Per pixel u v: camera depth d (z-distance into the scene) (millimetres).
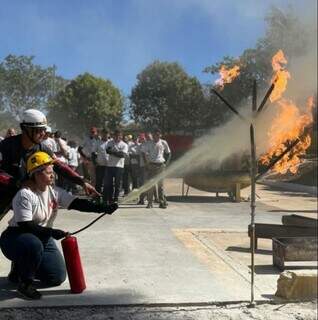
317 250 6430
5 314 4867
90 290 5566
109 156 12578
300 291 5379
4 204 5457
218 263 6809
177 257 7078
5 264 6547
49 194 5465
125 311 5047
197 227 9625
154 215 11188
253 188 5281
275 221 10766
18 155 5422
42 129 5418
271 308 5203
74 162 15039
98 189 13148
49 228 5316
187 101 39688
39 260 5254
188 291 5574
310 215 11953
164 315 4969
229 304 5270
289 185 19875
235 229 9438
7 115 42406
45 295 5383
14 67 42781
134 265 6617
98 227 9398
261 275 6285
